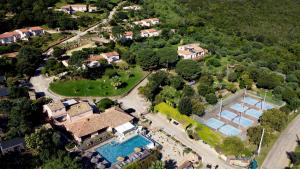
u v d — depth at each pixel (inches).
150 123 4904.0
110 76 6289.4
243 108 5492.1
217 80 6392.7
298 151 4439.0
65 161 3427.7
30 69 6112.2
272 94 6023.6
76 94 5615.2
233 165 4082.2
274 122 4815.5
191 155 4173.2
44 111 4842.5
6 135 4101.9
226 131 4773.6
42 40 7618.1
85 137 4384.8
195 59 7327.8
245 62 7342.5
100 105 5142.7
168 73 6422.2
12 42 7411.4
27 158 3789.4
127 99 5629.9
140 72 6668.3
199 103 5137.8
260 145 4279.0
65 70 6353.3
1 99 5000.0
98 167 3818.9
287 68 7066.9
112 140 4411.9
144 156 4035.4
